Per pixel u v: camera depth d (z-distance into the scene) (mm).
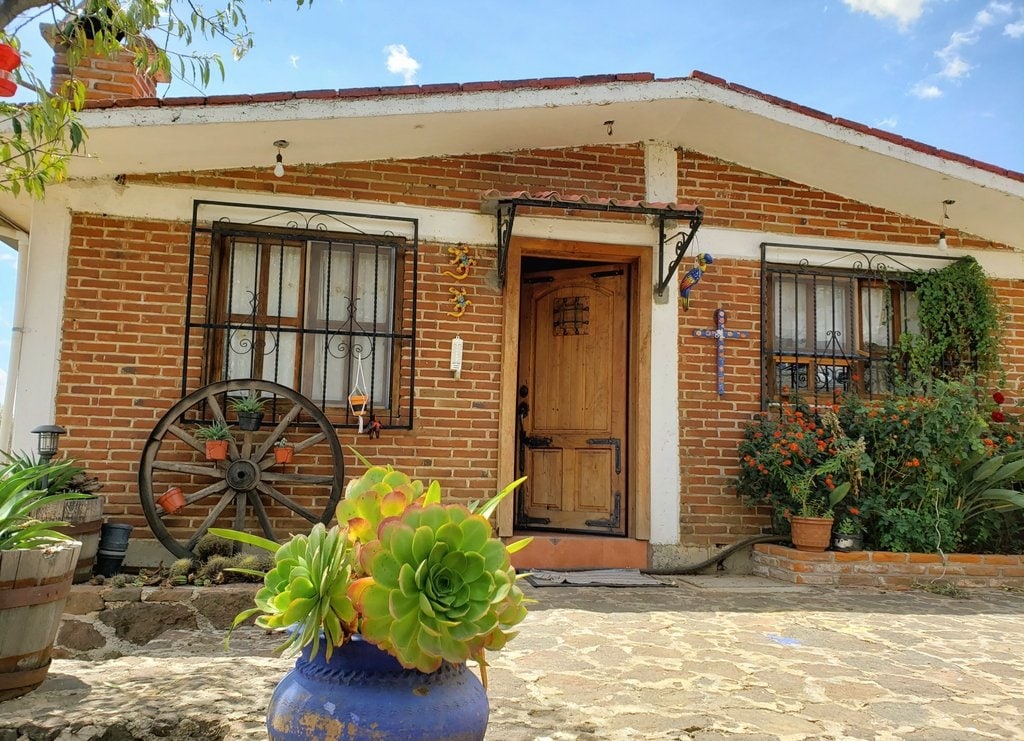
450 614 1510
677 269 6406
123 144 5164
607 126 6105
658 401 6285
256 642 4078
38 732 2539
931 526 5836
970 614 4859
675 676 3434
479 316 6094
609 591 5375
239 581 4691
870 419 6043
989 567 5805
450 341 6027
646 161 6473
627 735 2725
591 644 3934
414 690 1609
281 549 1758
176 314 5625
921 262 6867
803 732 2812
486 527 1600
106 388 5480
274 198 5828
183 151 5398
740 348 6461
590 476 6574
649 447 6230
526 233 6207
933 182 6230
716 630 4281
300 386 5832
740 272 6527
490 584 1550
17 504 3133
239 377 5758
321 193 5910
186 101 4930
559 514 6641
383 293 6031
